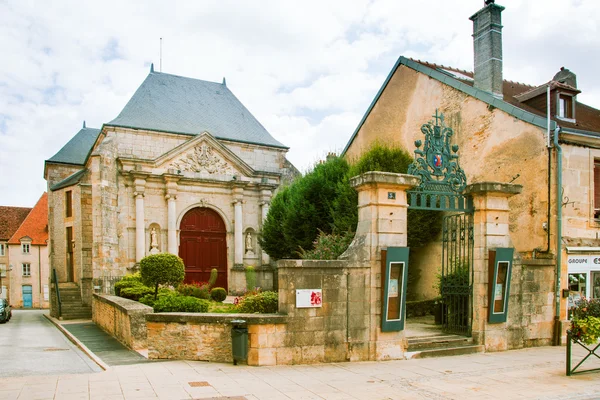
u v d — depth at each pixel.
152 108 23.72
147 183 21.91
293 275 8.54
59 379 7.46
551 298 10.76
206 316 8.97
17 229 43.00
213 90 27.12
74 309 21.80
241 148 24.91
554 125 10.95
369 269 8.95
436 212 14.45
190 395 6.52
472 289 10.13
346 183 15.25
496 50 13.18
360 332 8.84
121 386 7.00
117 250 20.78
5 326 20.56
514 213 11.80
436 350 9.37
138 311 11.64
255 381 7.29
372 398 6.48
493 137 12.50
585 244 11.12
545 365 8.60
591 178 11.42
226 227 23.86
